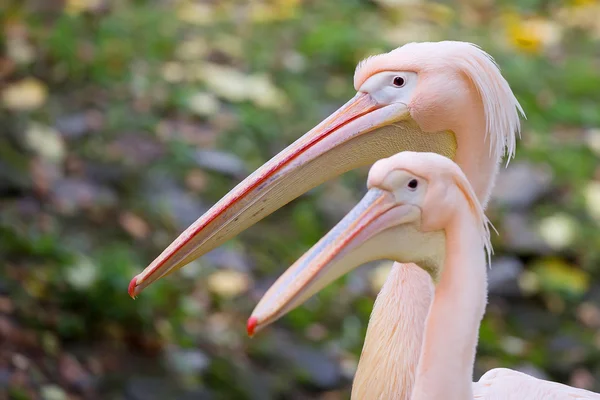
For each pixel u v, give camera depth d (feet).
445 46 21.38
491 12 60.59
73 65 47.01
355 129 21.35
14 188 38.52
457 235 16.60
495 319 39.11
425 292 20.45
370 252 16.69
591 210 44.65
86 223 38.04
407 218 16.58
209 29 53.16
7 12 50.06
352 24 55.98
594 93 53.06
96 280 33.73
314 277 16.26
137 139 43.37
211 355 33.96
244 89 48.26
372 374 20.88
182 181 41.65
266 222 41.75
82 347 32.53
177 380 32.40
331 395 34.14
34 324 32.45
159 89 46.96
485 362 36.47
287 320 36.88
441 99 21.16
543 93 52.42
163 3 55.06
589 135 49.65
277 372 34.30
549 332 38.75
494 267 41.04
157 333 33.81
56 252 35.12
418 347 20.39
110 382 31.76
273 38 53.26
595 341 38.27
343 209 42.32
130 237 37.86
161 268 19.62
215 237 20.08
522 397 21.06
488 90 21.15
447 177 16.55
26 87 44.83
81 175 40.65
